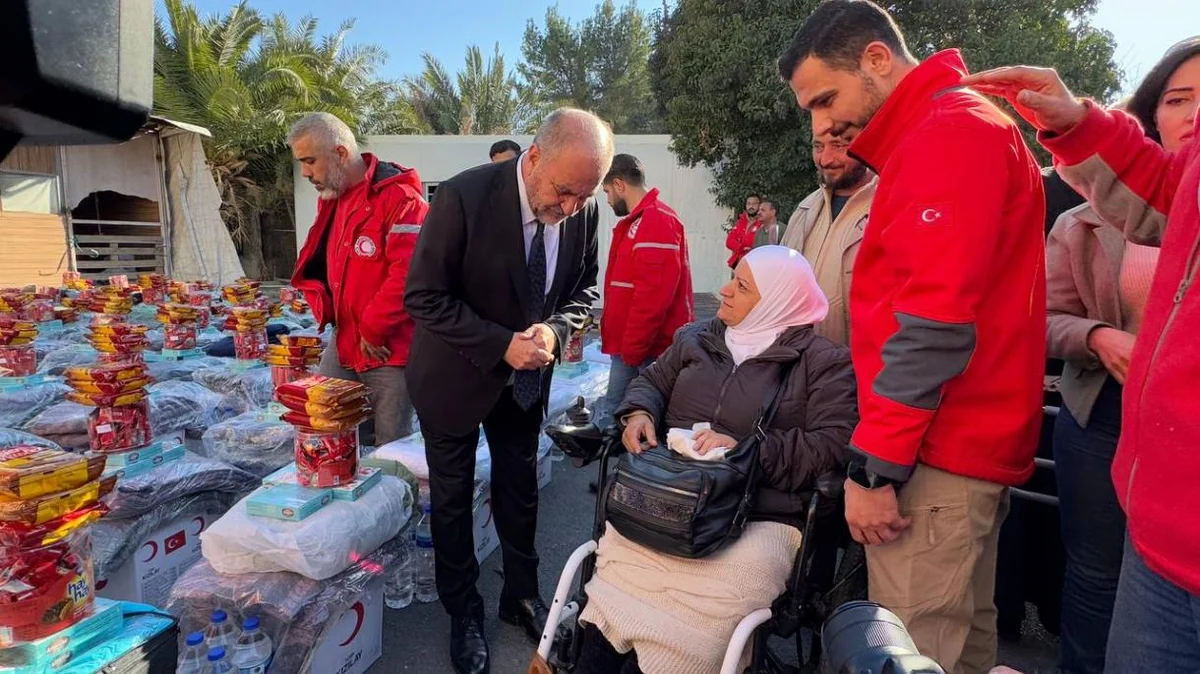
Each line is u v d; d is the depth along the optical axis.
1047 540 2.68
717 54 13.46
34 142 0.78
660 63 17.84
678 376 2.44
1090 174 1.68
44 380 4.24
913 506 1.64
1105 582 2.08
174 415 3.79
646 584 1.94
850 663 0.85
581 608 2.21
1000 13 13.41
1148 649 1.14
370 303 3.26
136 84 0.73
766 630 1.87
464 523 2.54
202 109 16.45
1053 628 2.73
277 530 2.14
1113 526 2.04
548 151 2.16
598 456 2.36
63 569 1.49
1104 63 13.12
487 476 3.29
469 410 2.40
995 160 1.45
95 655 1.51
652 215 3.72
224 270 14.12
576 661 2.12
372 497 2.43
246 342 4.84
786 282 2.23
